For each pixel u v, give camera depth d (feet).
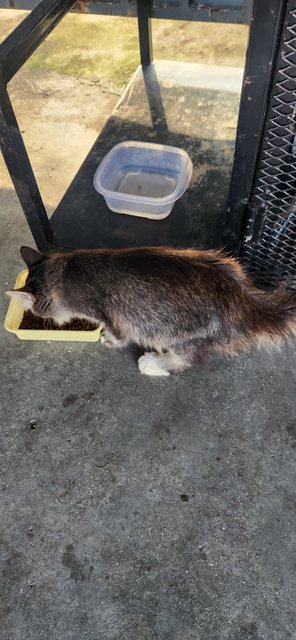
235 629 1.63
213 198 2.72
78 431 2.10
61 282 2.01
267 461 1.98
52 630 1.66
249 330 1.91
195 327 1.89
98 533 1.84
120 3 3.78
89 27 4.09
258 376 2.22
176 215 2.67
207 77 3.49
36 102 3.54
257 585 1.71
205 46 3.80
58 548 1.82
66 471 2.00
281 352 2.28
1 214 2.94
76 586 1.74
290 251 2.30
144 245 2.57
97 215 2.73
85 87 3.63
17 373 2.28
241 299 1.88
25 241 2.79
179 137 3.08
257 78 1.62
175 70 3.56
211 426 2.08
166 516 1.87
